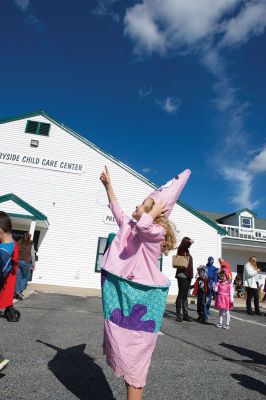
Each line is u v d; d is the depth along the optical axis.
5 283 3.71
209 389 3.50
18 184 18.05
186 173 3.04
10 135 18.53
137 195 19.06
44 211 17.95
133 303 2.55
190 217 19.53
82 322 6.88
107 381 3.46
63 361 3.99
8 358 3.91
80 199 18.38
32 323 6.20
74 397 2.97
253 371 4.32
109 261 2.71
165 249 2.79
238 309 13.74
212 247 19.41
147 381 3.57
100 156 19.08
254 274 11.90
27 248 9.42
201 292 8.81
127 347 2.52
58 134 18.89
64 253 17.69
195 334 6.79
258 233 25.75
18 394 2.92
